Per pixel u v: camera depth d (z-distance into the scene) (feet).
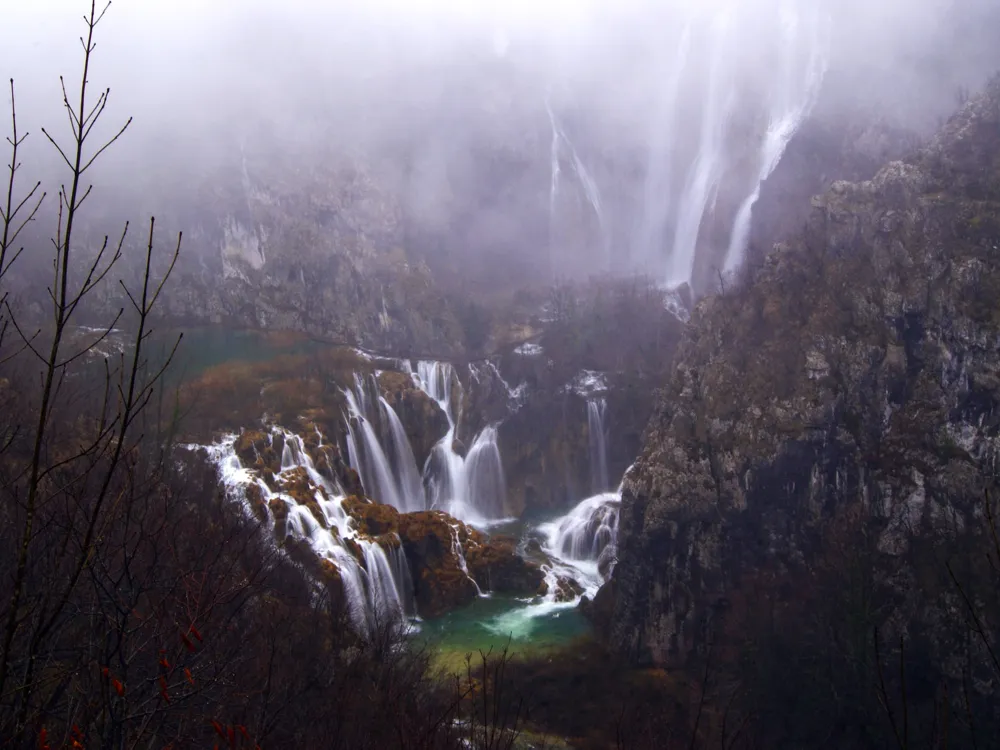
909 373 159.22
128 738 43.78
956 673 130.72
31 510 30.48
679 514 160.97
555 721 134.51
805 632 142.92
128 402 32.24
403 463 242.99
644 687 147.23
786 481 159.53
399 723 86.74
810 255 180.24
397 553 180.86
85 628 50.70
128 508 49.80
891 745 123.95
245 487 169.89
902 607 140.56
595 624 172.04
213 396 215.72
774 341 170.09
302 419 214.07
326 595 140.97
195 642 51.93
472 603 183.11
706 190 337.52
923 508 148.25
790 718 132.36
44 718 42.68
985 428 147.84
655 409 191.01
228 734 49.57
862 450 157.69
